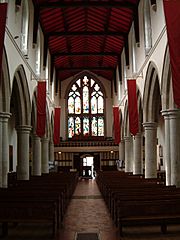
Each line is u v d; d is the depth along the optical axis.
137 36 22.12
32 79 21.59
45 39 26.78
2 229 9.16
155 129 20.19
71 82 42.53
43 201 9.34
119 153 36.16
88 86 42.75
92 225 10.72
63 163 40.22
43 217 8.91
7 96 15.09
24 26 19.11
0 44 11.48
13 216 8.91
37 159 24.98
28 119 20.02
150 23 19.27
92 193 21.67
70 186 18.41
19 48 17.30
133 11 22.34
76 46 33.69
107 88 42.56
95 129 42.03
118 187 13.17
